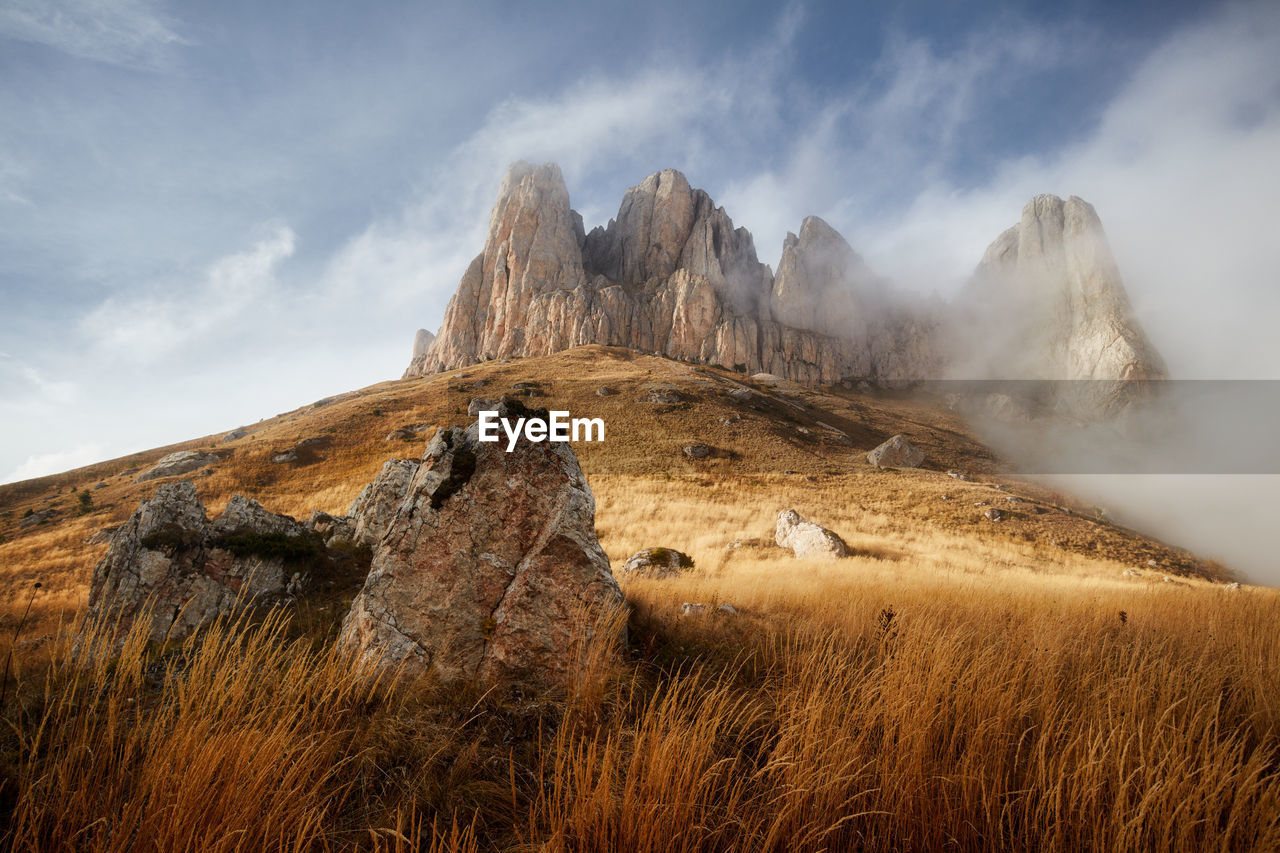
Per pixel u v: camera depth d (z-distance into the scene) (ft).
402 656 14.67
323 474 153.28
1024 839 8.34
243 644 15.55
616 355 328.49
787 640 17.88
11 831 7.86
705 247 459.73
